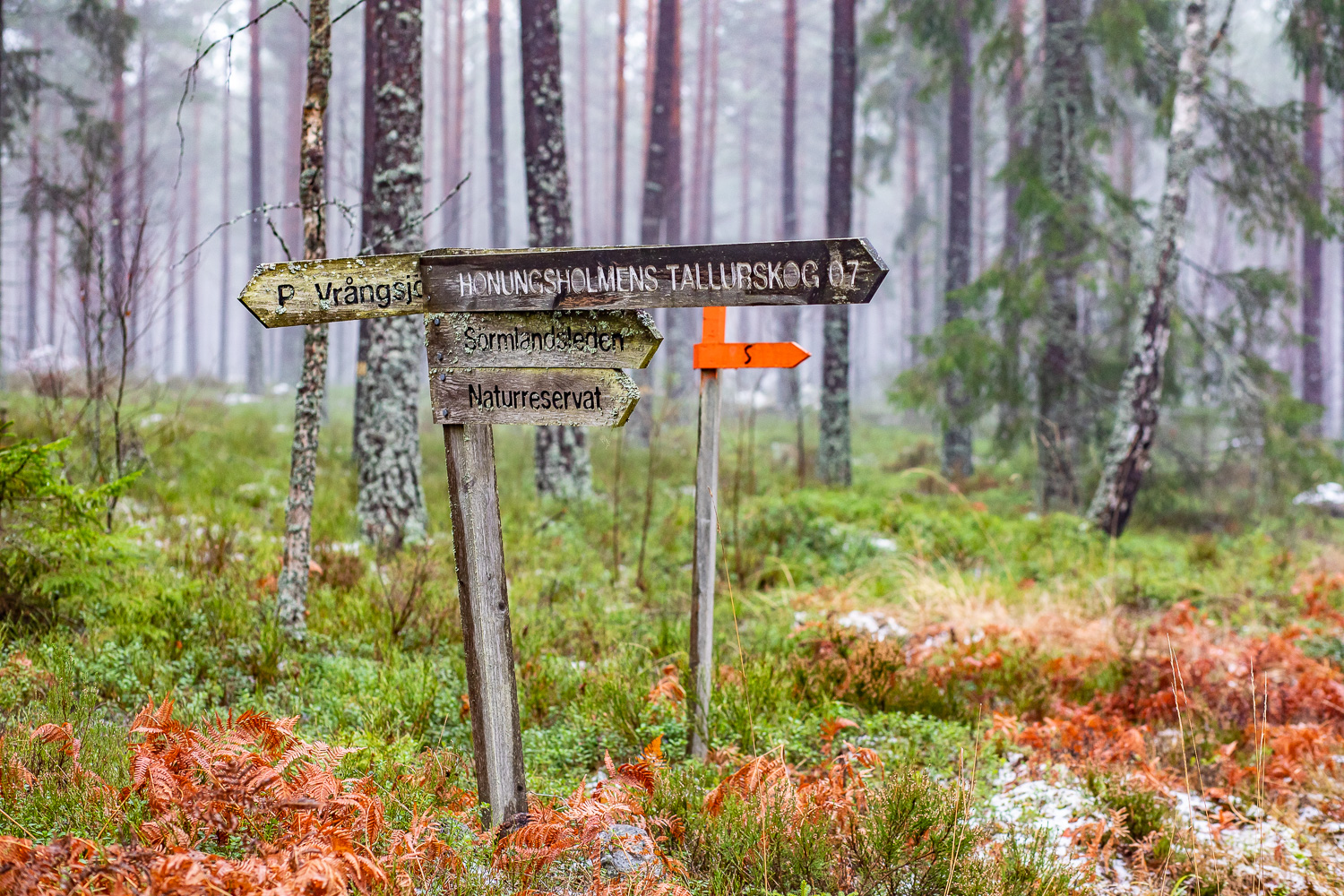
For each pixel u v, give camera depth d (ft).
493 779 11.60
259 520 28.09
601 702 16.67
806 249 10.80
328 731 14.44
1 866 8.14
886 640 20.01
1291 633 23.22
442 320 11.23
